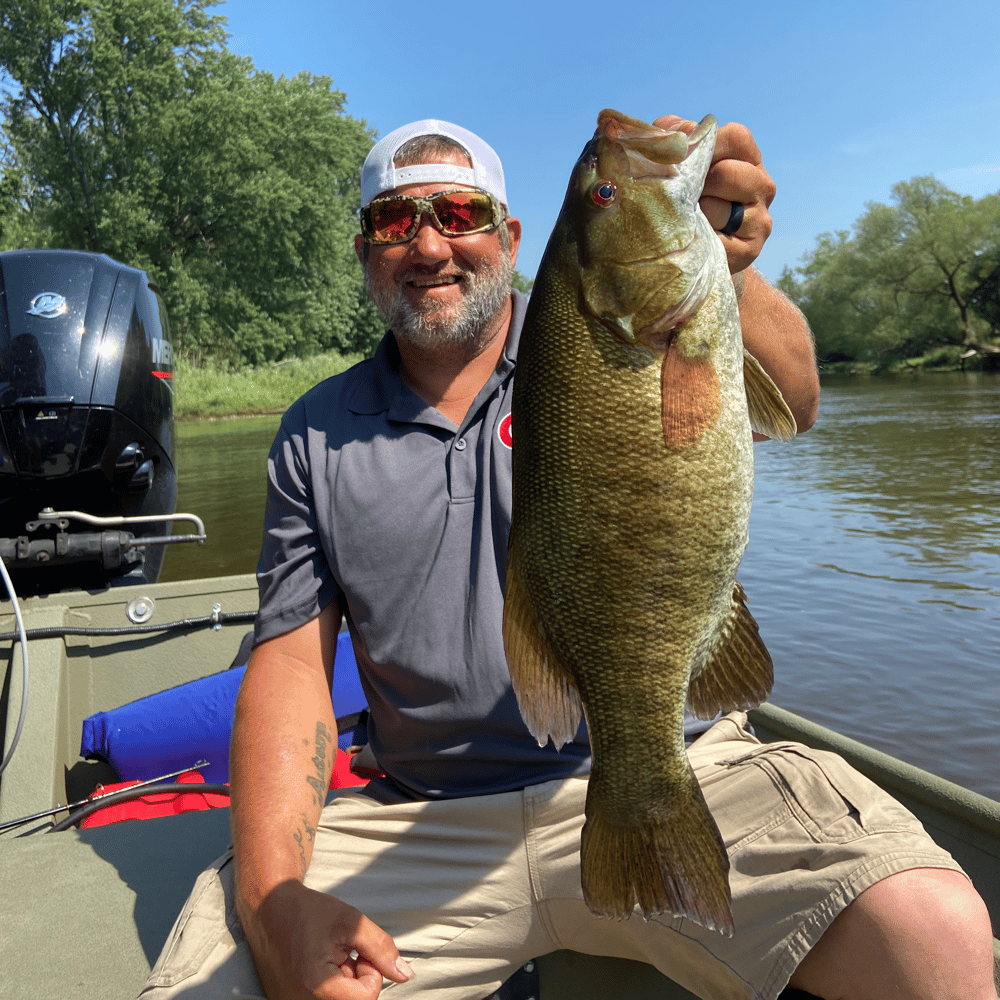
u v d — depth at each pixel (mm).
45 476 1762
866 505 6375
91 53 17594
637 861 715
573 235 733
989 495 6484
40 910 993
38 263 1828
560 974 920
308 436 993
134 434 1849
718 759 897
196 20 18953
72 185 18297
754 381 775
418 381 1022
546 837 850
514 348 985
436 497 936
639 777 725
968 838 1042
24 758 1356
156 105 17984
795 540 5395
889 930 702
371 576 928
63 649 1543
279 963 723
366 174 1034
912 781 1100
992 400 14508
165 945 808
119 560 1716
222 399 16344
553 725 756
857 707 2979
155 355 1919
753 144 757
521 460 752
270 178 18594
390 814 900
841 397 16734
